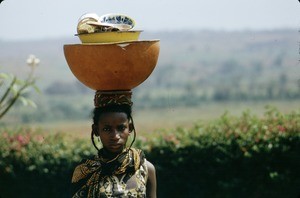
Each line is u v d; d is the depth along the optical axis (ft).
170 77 328.29
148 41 16.72
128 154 16.81
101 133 16.60
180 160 34.24
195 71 338.13
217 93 281.74
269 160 32.83
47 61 358.02
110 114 16.55
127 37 16.84
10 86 30.68
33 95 230.68
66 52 17.06
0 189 36.24
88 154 35.58
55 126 193.88
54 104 260.21
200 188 34.24
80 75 17.06
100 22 17.01
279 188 32.81
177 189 34.55
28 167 35.99
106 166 16.67
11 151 36.24
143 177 16.88
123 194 16.51
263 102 262.88
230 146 33.55
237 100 272.31
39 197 36.19
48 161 35.86
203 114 230.68
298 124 33.24
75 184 17.01
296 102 254.47
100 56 16.49
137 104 266.77
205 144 33.99
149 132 37.91
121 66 16.58
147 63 16.93
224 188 33.60
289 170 32.68
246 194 33.47
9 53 374.43
